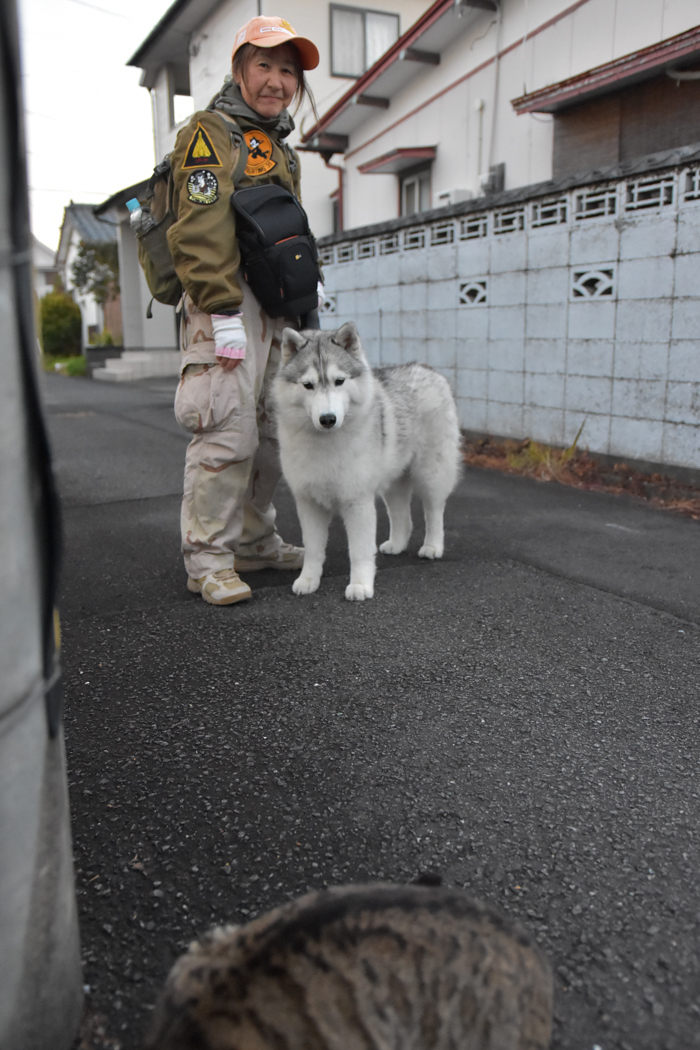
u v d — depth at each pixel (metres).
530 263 6.98
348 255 9.52
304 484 3.78
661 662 3.12
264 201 3.51
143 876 1.89
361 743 2.50
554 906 1.80
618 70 8.03
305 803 2.19
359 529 3.86
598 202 6.44
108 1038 1.46
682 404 5.89
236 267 3.45
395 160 12.06
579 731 2.59
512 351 7.38
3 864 1.15
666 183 5.77
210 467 3.68
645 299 6.02
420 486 4.52
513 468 7.05
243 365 3.59
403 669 3.04
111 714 2.69
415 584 4.08
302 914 1.21
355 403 3.64
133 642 3.29
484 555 4.64
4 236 1.09
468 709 2.73
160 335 20.39
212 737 2.54
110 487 6.57
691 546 4.78
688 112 7.88
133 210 3.72
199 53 16.47
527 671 3.03
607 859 1.96
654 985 1.59
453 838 2.04
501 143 10.64
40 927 1.27
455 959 1.20
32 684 1.20
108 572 4.32
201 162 3.33
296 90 3.67
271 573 4.37
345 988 1.13
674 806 2.19
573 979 1.60
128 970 1.62
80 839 2.02
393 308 8.82
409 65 11.72
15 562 1.14
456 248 7.77
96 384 17.47
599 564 4.43
